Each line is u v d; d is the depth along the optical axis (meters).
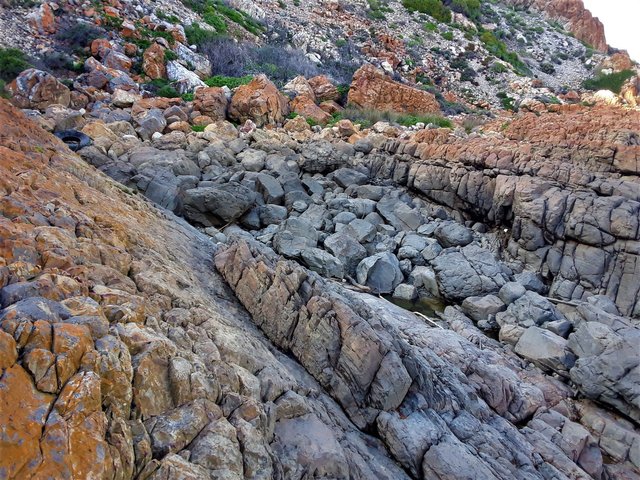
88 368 2.71
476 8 60.19
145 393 3.06
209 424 3.13
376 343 5.65
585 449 7.68
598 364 8.70
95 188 7.48
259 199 16.03
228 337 4.51
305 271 6.50
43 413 2.33
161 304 4.46
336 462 3.99
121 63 24.77
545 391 8.97
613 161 14.14
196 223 14.18
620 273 11.62
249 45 34.91
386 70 38.84
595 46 65.56
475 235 15.10
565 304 11.55
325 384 5.64
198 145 18.53
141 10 30.09
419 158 17.92
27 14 25.20
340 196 17.08
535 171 14.17
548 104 34.59
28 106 18.53
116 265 4.64
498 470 5.58
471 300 11.84
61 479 2.13
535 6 70.00
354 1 53.31
